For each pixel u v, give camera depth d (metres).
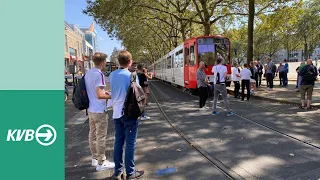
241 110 11.05
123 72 4.71
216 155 5.82
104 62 5.09
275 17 22.61
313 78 10.65
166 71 29.98
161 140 7.09
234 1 24.58
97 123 5.13
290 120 8.81
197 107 12.30
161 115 10.59
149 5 26.06
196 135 7.43
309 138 6.77
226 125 8.44
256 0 23.45
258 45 54.84
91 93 5.07
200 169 5.11
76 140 7.45
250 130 7.72
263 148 6.14
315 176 4.63
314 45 44.50
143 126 8.74
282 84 22.09
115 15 23.61
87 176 4.98
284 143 6.45
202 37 16.89
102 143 5.18
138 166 5.36
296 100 12.62
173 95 18.12
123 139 4.83
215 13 29.25
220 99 14.88
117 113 4.68
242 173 4.86
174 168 5.20
